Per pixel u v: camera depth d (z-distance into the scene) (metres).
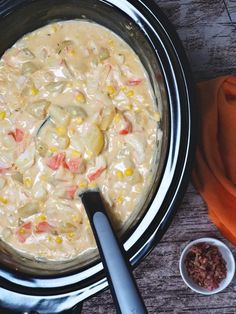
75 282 0.41
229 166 0.48
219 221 0.48
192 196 0.50
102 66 0.43
